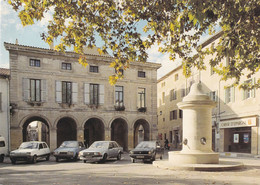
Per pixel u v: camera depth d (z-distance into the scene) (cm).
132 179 980
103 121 3180
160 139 4653
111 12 852
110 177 1048
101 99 3188
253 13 655
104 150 1830
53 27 866
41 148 2014
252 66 969
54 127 2902
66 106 2984
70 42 890
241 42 753
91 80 3152
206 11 629
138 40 881
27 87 2795
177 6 774
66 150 1972
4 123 2645
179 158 1305
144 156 1739
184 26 712
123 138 3747
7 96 2689
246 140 2409
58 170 1383
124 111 3312
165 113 4609
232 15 648
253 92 2278
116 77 913
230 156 2355
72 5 814
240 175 1040
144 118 3438
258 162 1659
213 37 2812
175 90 4150
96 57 3175
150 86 3519
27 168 1522
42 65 2891
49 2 793
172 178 979
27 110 2780
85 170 1345
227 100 2706
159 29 872
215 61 782
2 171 1389
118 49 898
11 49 2717
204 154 1269
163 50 992
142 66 3484
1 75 2662
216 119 2880
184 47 984
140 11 834
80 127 3045
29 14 780
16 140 2691
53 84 2933
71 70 3045
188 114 1372
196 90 1433
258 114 2203
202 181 904
